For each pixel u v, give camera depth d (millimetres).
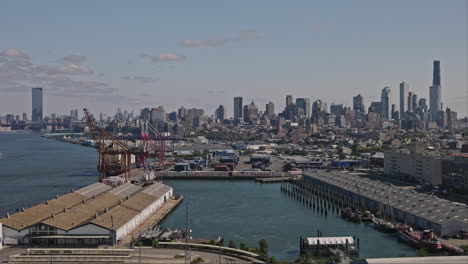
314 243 168875
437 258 123188
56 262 145500
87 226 169625
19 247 164000
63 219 177125
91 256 147750
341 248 171750
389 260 122125
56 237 166625
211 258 152250
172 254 155750
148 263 144375
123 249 156125
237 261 149375
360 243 185875
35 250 155500
